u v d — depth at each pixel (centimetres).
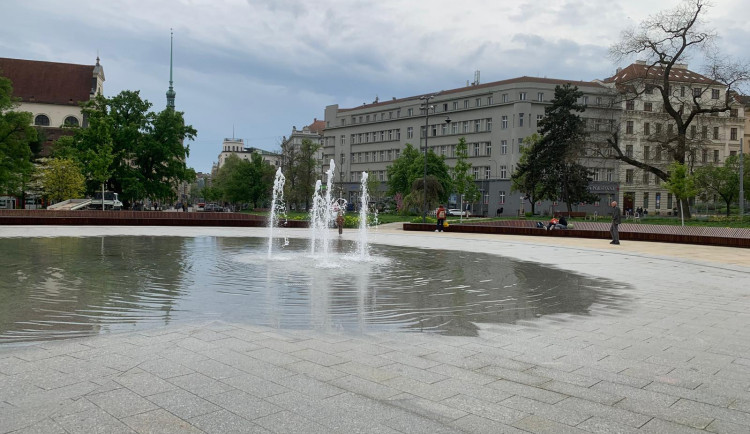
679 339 616
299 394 412
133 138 5119
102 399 394
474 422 365
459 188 5978
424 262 1456
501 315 749
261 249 1720
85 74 8188
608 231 2592
